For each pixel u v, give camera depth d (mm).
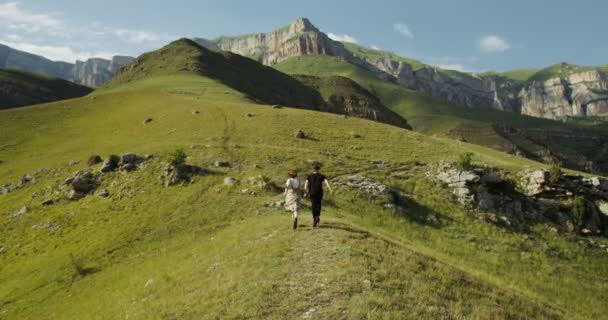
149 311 18578
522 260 38281
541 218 47500
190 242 32188
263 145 62500
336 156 59375
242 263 19781
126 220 39375
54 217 43469
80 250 35219
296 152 59000
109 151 65375
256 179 44938
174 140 66938
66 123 94000
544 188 51844
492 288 18031
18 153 75438
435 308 13688
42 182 55062
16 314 27406
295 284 15492
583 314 31141
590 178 54250
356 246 19109
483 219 44625
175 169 48406
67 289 29656
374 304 13367
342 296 13969
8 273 34312
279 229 24812
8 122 92438
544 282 35156
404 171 55094
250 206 38219
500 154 78938
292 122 78188
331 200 41875
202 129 72688
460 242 39312
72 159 64375
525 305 17031
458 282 17125
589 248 43688
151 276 26234
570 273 37906
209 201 40500
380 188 46094
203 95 118938
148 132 76562
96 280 29938
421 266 17969
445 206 45938
